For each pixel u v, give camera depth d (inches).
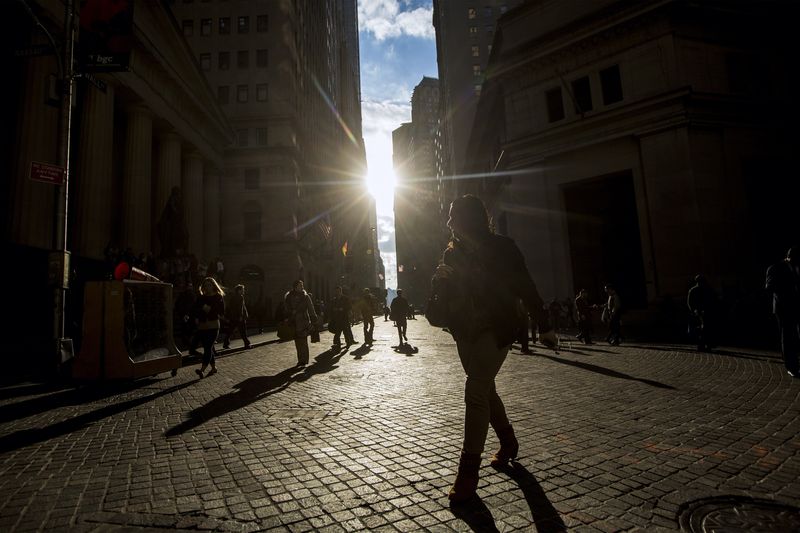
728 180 840.3
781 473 110.2
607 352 424.2
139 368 287.9
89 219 746.2
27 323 539.2
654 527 85.0
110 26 380.2
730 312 649.0
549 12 1053.2
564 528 85.9
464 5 2896.2
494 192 1300.4
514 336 106.0
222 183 1635.1
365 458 133.3
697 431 151.1
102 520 93.7
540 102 1053.2
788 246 887.1
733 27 913.5
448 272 107.9
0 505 102.5
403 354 457.7
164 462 133.6
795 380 240.2
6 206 676.7
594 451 133.3
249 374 335.9
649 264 868.0
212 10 1707.7
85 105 778.8
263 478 118.4
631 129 900.0
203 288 334.0
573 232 1021.2
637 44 911.0
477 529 86.6
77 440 161.0
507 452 121.8
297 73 1873.8
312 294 1962.4
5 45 674.8
